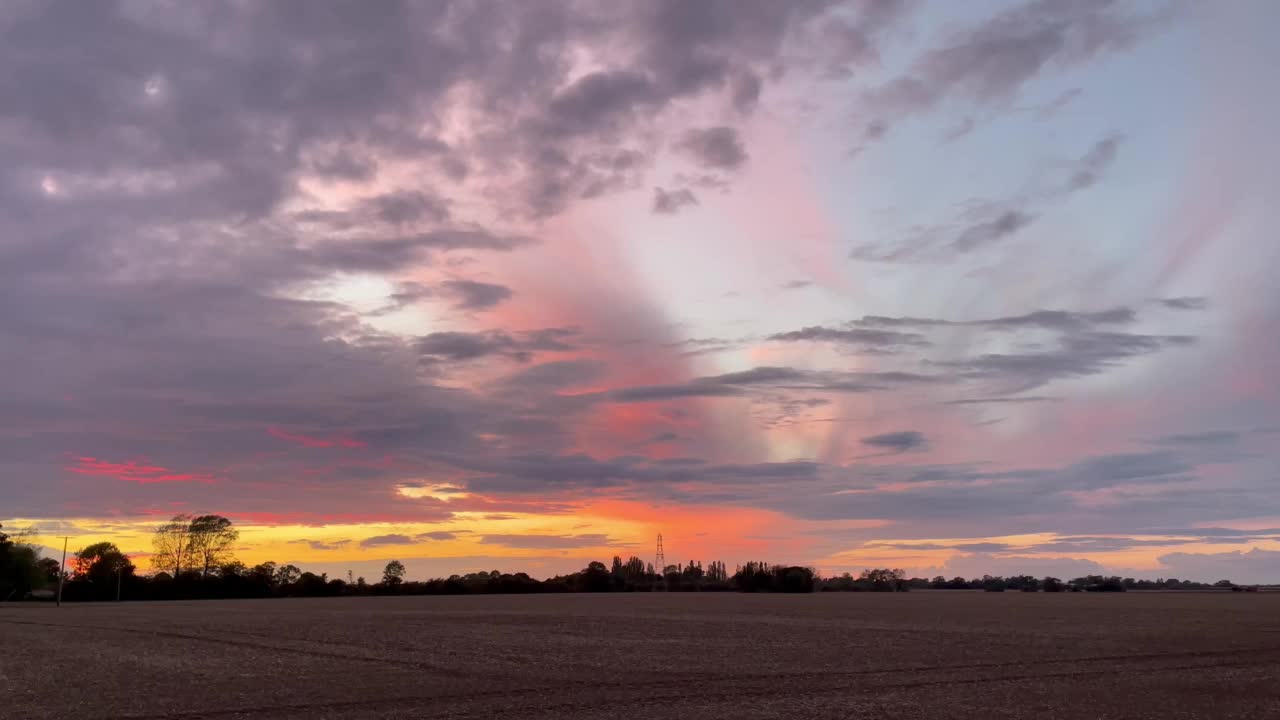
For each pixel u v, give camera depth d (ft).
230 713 81.10
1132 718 79.71
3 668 121.80
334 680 106.22
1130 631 203.00
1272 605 422.41
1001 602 488.44
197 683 103.50
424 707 84.89
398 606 415.23
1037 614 306.96
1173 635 188.03
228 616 298.15
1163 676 112.16
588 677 109.40
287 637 184.34
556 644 163.02
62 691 96.53
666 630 207.92
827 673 114.11
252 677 109.70
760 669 118.83
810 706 86.22
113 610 373.40
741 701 89.30
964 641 170.91
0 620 271.69
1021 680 107.45
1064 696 93.50
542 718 78.59
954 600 541.34
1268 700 90.89
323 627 222.07
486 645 161.07
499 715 80.07
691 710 83.35
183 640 176.55
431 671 116.26
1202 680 107.86
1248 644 162.71
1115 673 115.34
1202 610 346.54
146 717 78.74
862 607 388.98
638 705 86.43
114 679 107.86
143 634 197.16
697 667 121.39
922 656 138.51
